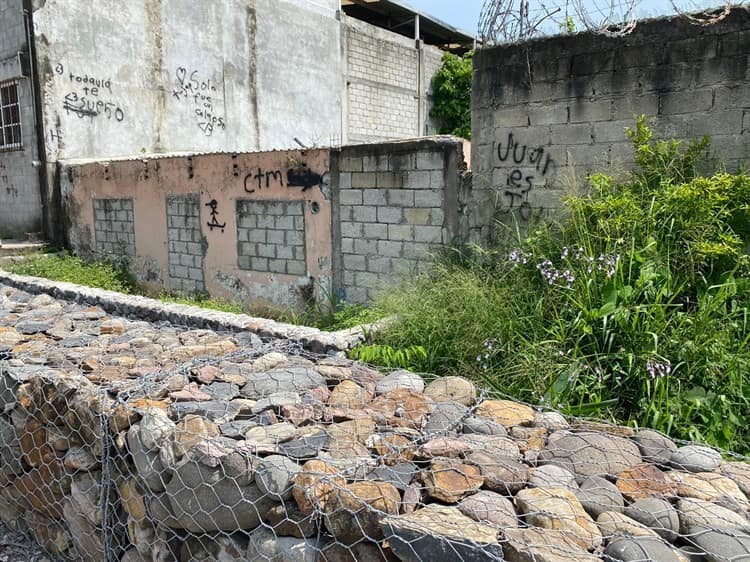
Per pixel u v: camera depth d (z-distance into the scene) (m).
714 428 3.18
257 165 6.91
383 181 5.82
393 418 2.51
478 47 5.16
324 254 6.43
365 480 1.96
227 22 12.42
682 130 4.38
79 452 2.68
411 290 4.85
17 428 3.05
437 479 1.95
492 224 5.22
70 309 4.80
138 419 2.47
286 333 3.99
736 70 4.12
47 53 9.55
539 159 4.96
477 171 5.28
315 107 14.62
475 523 1.72
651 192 4.27
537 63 4.88
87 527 2.62
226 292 7.59
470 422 2.46
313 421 2.51
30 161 9.98
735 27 4.09
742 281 3.78
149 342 3.72
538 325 3.98
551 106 4.86
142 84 10.95
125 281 8.72
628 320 3.65
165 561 2.24
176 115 11.59
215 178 7.44
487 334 4.01
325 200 6.31
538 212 4.98
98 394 2.65
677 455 2.24
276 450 2.17
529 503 1.83
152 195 8.30
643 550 1.60
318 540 1.87
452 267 5.00
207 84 12.12
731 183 3.96
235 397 2.76
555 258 4.45
